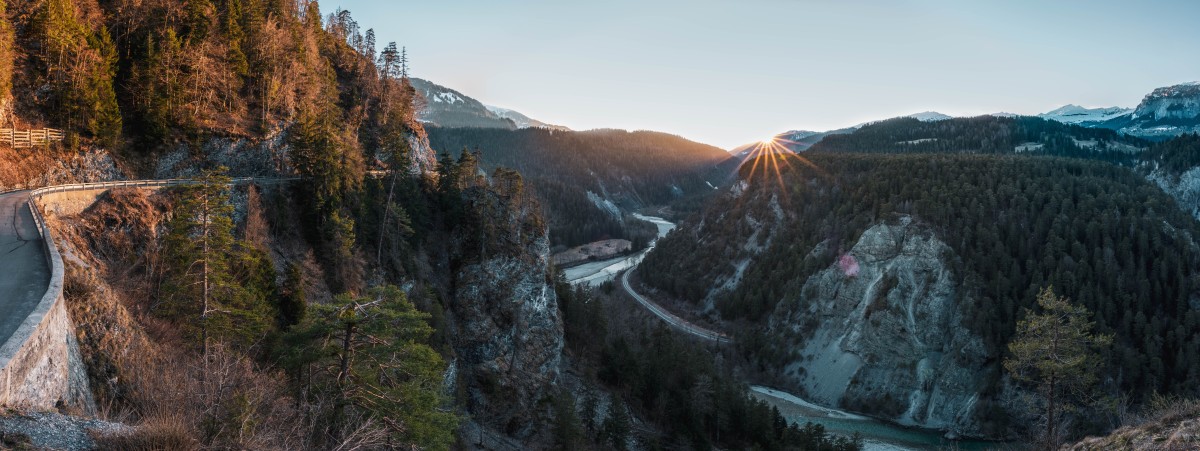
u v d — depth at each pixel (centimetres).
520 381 6334
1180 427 2088
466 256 6619
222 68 5797
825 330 11731
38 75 4450
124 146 4806
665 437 7038
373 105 8019
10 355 1343
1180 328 8838
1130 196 11762
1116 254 10369
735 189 17662
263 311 3494
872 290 11431
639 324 12181
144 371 2220
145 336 2514
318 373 2567
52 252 2238
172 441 1417
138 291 3344
